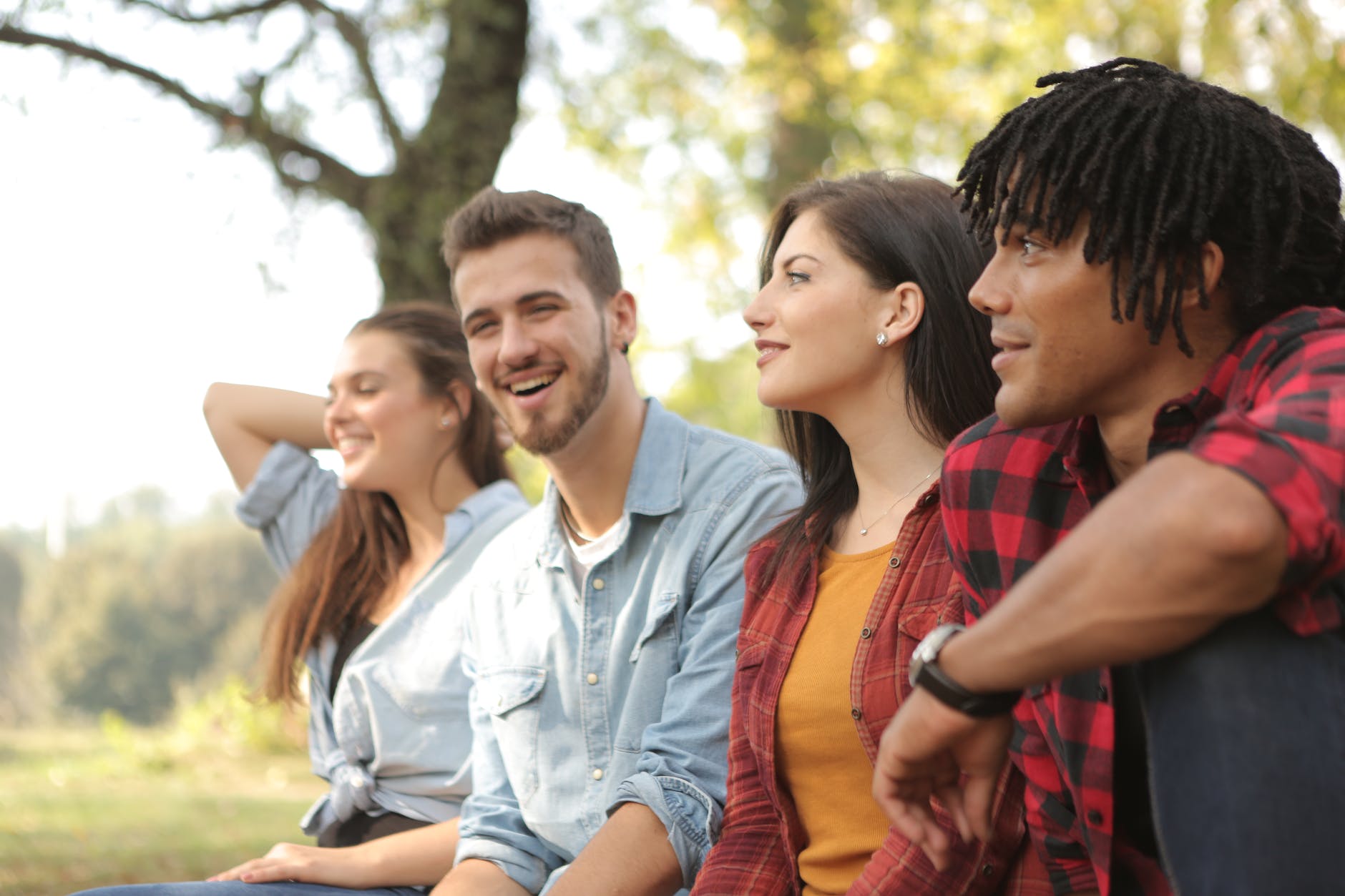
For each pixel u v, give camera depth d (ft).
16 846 14.48
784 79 33.55
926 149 33.78
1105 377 3.68
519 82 21.50
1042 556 4.19
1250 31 27.22
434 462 8.45
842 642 5.20
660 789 5.86
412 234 20.93
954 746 3.51
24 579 101.65
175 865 13.60
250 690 9.42
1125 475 3.98
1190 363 3.65
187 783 23.76
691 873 5.79
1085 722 3.90
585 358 7.00
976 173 3.90
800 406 5.63
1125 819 4.02
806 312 5.55
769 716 5.25
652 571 6.70
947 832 4.53
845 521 5.64
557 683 6.79
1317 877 3.04
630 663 6.61
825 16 32.58
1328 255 3.59
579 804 6.61
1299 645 3.14
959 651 3.36
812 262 5.59
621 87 33.12
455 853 7.13
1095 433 4.07
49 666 93.20
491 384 7.20
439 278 21.02
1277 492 2.84
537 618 6.95
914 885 4.54
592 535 7.07
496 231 7.09
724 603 6.39
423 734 7.66
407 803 7.62
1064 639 3.09
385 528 8.54
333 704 8.30
